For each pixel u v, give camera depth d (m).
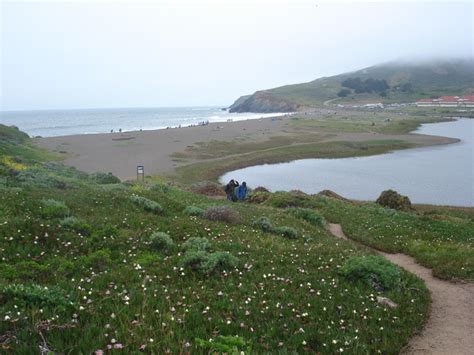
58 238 12.91
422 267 16.55
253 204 34.41
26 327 6.71
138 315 7.95
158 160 77.12
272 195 36.22
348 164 78.62
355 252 16.66
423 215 32.06
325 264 13.82
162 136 112.69
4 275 9.48
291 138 109.69
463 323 10.23
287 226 21.23
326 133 121.50
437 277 14.77
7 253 11.34
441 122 169.62
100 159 76.31
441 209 42.94
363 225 25.81
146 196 24.34
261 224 20.38
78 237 13.38
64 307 7.71
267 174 69.38
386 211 31.30
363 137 112.25
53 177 28.58
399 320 9.55
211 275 11.45
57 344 6.36
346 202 38.81
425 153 89.50
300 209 28.09
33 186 23.59
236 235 17.17
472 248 19.48
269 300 9.89
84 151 85.19
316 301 10.12
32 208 16.38
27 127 192.38
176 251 13.55
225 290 10.26
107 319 7.61
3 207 15.77
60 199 19.48
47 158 72.19
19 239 12.48
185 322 8.01
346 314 9.59
